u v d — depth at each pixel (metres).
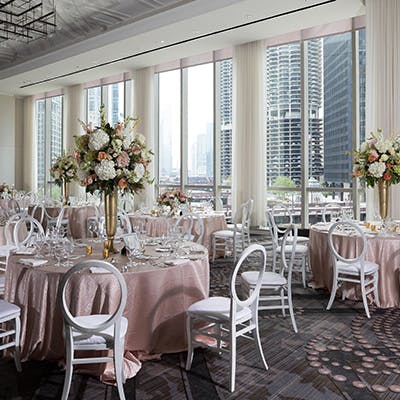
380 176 5.01
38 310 3.04
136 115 10.95
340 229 5.04
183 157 10.60
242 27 7.82
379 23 6.66
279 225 8.56
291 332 3.80
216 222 7.07
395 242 4.50
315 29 8.29
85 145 3.49
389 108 6.64
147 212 7.49
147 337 3.14
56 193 14.06
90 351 2.93
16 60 11.05
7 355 3.27
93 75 11.38
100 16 7.94
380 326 3.96
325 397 2.69
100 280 2.93
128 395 2.70
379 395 2.72
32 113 14.34
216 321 2.88
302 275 5.44
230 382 2.77
